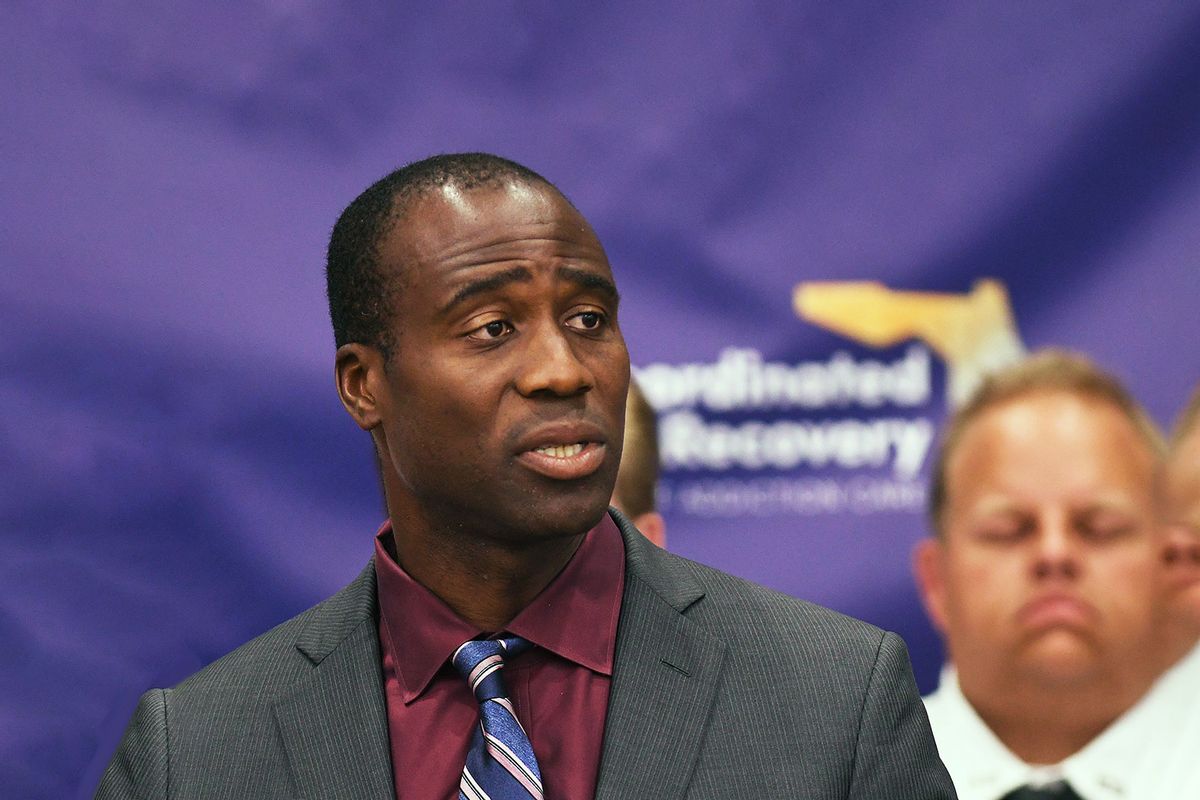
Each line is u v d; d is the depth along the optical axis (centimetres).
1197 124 894
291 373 912
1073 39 900
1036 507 890
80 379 905
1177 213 894
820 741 495
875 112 905
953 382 898
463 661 511
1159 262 894
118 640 899
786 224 905
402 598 529
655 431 903
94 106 911
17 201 907
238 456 910
